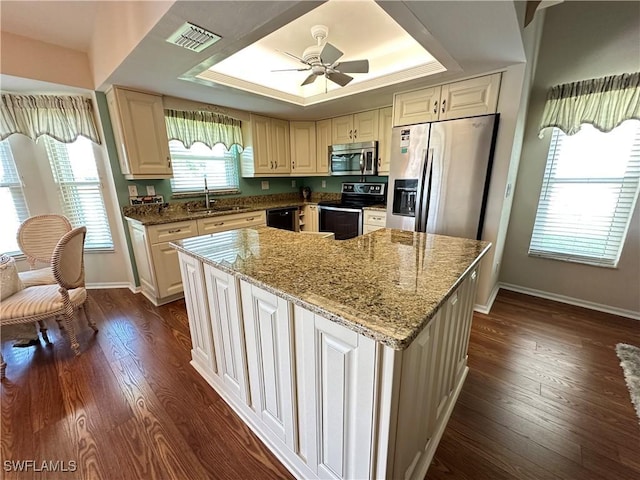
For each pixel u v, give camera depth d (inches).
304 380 42.4
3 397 65.1
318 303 34.2
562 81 100.3
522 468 48.8
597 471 48.1
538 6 61.9
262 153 153.3
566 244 110.7
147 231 102.0
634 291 99.1
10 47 85.7
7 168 107.3
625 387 66.9
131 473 48.6
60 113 105.2
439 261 50.6
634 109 86.9
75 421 58.4
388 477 36.1
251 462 50.5
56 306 75.7
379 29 89.5
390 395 31.7
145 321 99.2
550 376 71.0
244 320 51.8
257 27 59.4
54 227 99.3
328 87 129.3
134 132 104.2
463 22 58.6
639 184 93.7
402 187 113.7
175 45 67.2
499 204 94.7
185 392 66.4
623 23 87.8
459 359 63.0
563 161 106.1
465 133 93.7
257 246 61.6
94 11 83.0
